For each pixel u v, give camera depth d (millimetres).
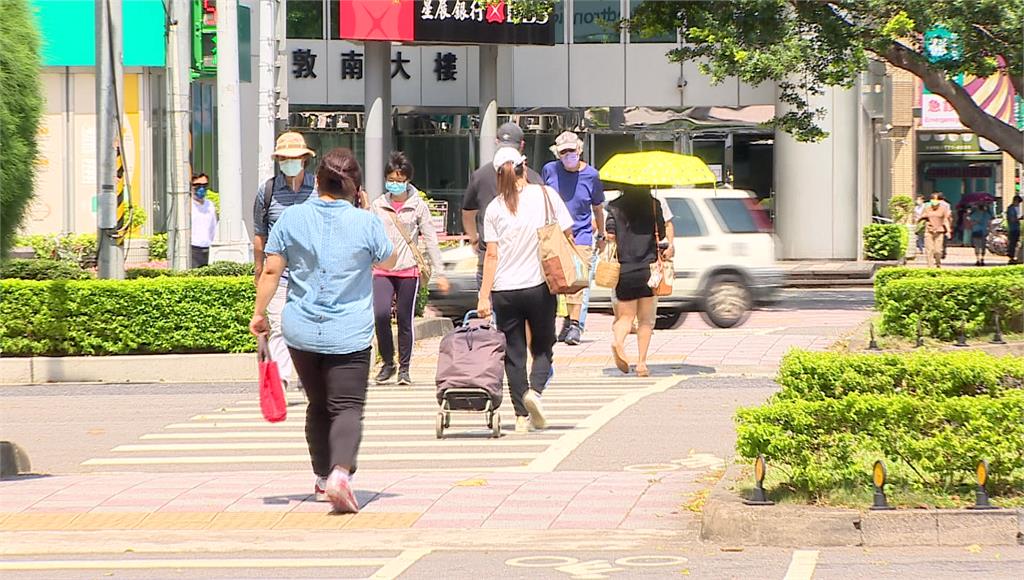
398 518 30797
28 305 56656
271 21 71250
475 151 142000
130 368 56594
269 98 71375
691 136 142250
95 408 49438
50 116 104438
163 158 106562
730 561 27156
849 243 127312
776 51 90250
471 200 47562
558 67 142750
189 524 30625
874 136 152250
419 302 69562
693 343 65688
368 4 118000
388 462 38344
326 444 32344
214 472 37594
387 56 122875
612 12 141750
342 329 30969
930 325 59344
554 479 34969
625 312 55031
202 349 57250
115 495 33469
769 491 30172
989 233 166125
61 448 41719
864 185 131625
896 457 29641
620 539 29062
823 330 71562
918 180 196125
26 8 40594
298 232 31266
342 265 31078
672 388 52281
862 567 26469
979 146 193375
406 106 142000
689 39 93812
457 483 34406
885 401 29375
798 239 127562
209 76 100062
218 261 70812
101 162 64438
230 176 71375
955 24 87062
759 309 88625
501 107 141375
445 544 28953
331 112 139750
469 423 44688
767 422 29812
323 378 31547
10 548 28812
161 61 104312
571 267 41125
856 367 31406
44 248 94688
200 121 109438
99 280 57906
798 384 31891
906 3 88250
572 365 59406
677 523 30344
